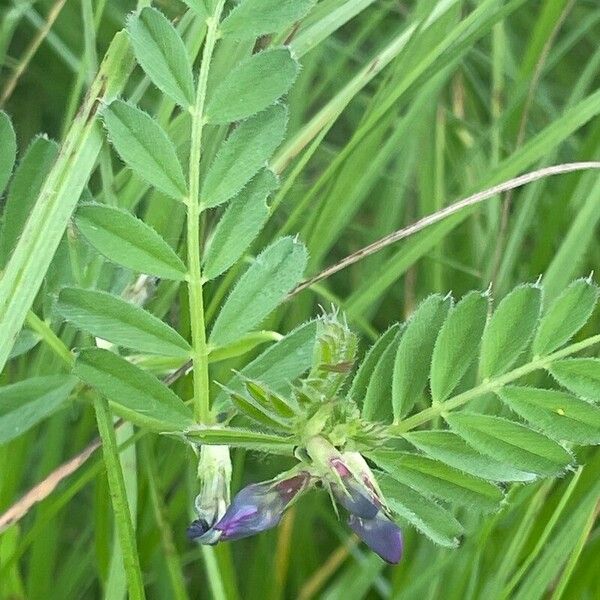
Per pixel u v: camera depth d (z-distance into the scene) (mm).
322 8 250
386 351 179
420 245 274
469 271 305
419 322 173
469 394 175
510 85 368
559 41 400
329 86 380
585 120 269
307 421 159
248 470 328
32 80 384
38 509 269
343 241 374
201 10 173
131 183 236
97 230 173
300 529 314
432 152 321
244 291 181
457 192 347
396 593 285
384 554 156
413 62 264
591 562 272
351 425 161
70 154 187
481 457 175
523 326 172
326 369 149
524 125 308
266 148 175
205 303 255
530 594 241
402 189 324
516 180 224
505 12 260
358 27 387
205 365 181
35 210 185
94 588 333
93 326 176
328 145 377
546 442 170
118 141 171
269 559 312
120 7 354
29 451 275
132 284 214
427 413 176
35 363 240
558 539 243
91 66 237
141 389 180
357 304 272
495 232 310
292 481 159
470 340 173
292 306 300
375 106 267
